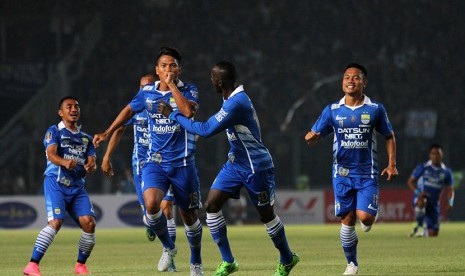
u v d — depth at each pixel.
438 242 54.78
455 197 97.31
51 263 39.91
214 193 27.16
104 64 125.25
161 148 28.98
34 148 98.81
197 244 28.94
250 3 132.25
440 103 121.31
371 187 30.03
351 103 30.23
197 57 127.25
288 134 96.69
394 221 96.19
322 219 94.56
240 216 94.44
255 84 122.94
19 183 97.25
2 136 102.12
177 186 29.05
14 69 109.56
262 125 115.94
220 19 131.12
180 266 36.34
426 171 63.78
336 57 127.56
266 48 127.88
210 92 120.94
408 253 43.69
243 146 26.64
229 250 27.69
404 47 128.75
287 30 129.88
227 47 128.12
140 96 29.56
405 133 102.44
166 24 130.88
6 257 44.94
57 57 118.25
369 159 30.16
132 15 131.50
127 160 97.25
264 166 26.81
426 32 129.88
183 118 26.56
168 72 27.05
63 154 32.06
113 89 122.56
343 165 30.30
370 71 124.94
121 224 89.62
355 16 130.62
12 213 88.81
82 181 32.53
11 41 122.25
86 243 32.25
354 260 30.34
